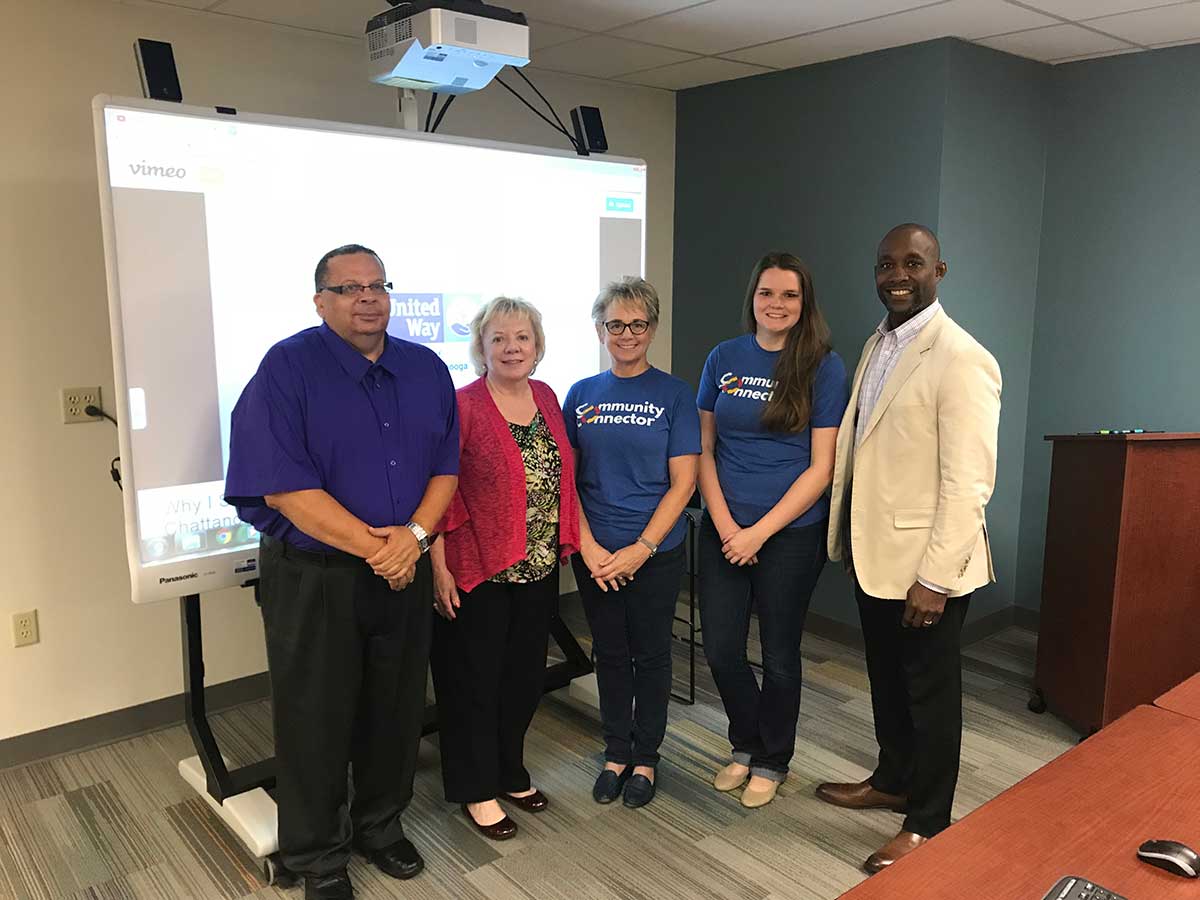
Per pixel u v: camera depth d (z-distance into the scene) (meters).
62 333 2.64
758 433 2.32
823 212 3.56
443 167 2.69
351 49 3.07
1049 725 2.99
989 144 3.32
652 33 3.04
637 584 2.37
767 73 3.66
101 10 2.59
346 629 1.98
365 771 2.20
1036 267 3.64
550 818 2.46
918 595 2.00
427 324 2.72
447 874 2.21
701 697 3.22
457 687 2.29
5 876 2.21
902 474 2.07
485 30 2.30
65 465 2.70
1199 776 1.31
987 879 1.09
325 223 2.47
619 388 2.35
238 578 2.40
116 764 2.74
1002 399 3.61
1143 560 2.75
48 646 2.73
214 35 2.79
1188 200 3.21
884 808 2.48
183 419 2.28
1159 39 3.10
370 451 1.97
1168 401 3.34
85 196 2.63
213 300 2.29
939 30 3.00
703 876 2.20
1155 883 1.07
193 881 2.19
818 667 3.47
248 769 2.42
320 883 2.07
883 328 2.18
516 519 2.19
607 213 3.11
